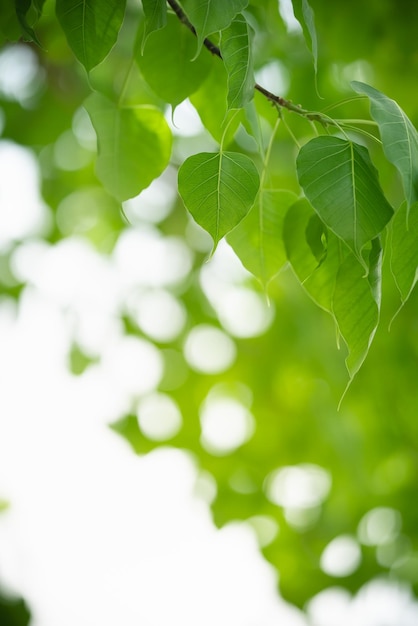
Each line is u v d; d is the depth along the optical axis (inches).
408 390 197.5
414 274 89.4
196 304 222.2
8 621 117.4
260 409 212.5
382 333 192.9
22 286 224.1
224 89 102.8
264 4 135.0
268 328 213.0
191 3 90.0
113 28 94.0
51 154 219.9
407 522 201.9
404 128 88.5
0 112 201.6
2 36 104.6
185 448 216.4
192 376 218.1
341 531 206.8
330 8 143.5
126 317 221.5
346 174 89.3
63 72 195.0
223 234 90.1
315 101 163.5
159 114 103.7
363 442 198.1
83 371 219.8
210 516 213.6
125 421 217.0
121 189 103.9
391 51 148.4
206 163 90.5
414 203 89.7
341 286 91.2
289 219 97.0
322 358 195.8
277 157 177.5
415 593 202.2
